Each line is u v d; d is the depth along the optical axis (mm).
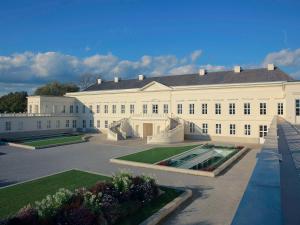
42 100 70312
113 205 15539
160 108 62125
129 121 63562
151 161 33375
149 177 20203
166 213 17031
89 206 14125
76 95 77188
